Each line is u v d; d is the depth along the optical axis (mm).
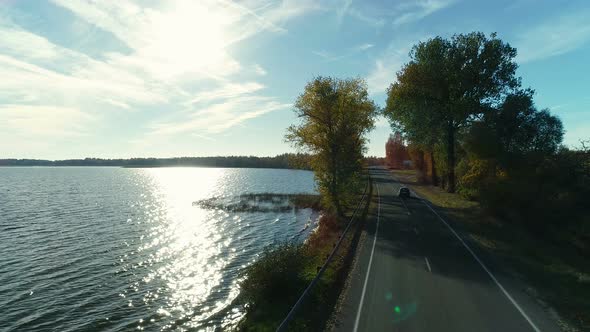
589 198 33594
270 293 17953
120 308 23016
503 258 22719
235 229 47250
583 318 14070
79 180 158000
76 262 32375
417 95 48938
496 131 40812
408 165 149375
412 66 48719
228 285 27016
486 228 31953
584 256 25641
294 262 18922
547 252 24797
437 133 52250
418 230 31062
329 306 15773
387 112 56031
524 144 40656
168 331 19953
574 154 37781
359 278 18969
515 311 14688
